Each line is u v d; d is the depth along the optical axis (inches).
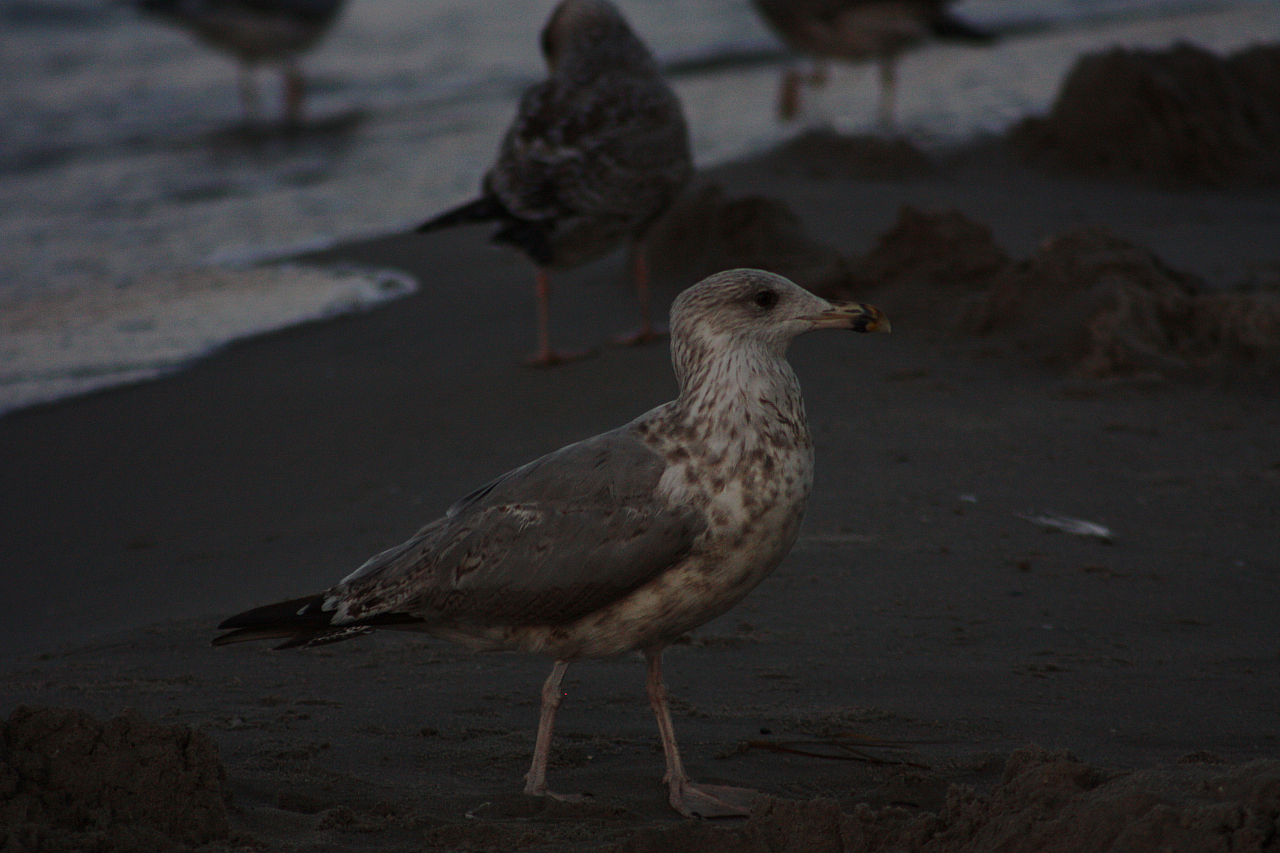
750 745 279.1
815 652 323.6
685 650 328.8
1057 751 223.1
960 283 632.4
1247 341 540.4
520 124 587.5
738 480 255.3
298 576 394.3
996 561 374.3
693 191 761.6
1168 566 369.4
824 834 224.1
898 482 434.3
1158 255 683.4
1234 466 442.6
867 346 582.2
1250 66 955.3
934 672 310.2
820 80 1106.7
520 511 260.5
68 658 344.2
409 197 941.8
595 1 609.6
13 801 223.8
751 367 262.2
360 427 538.0
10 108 1284.4
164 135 1173.1
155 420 560.1
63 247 852.0
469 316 681.0
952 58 1318.9
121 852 219.6
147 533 448.8
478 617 263.1
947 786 255.6
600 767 273.1
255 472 499.2
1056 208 818.8
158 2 1210.6
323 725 292.8
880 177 895.1
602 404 538.6
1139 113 907.4
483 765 273.9
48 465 517.0
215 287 751.7
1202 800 193.0
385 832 240.1
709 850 223.1
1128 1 1558.8
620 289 711.7
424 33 1549.0
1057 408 504.1
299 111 1220.5
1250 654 315.0
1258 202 834.2
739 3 1601.9
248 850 227.6
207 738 240.2
